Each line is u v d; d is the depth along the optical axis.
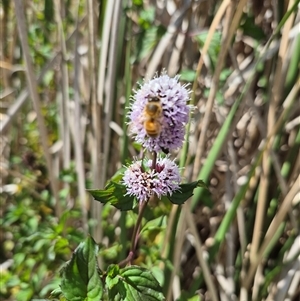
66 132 0.19
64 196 0.20
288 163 0.17
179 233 0.16
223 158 0.19
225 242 0.18
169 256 0.16
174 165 0.11
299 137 0.17
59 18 0.18
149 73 0.17
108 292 0.12
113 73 0.16
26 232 0.20
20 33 0.16
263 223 0.18
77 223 0.21
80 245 0.11
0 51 0.23
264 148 0.15
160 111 0.10
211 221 0.19
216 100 0.17
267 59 0.17
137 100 0.11
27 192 0.22
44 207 0.21
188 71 0.17
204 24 0.19
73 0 0.23
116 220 0.19
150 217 0.15
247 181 0.15
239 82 0.17
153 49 0.19
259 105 0.18
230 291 0.17
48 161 0.18
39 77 0.19
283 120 0.16
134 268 0.12
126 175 0.11
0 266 0.20
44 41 0.22
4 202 0.23
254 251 0.17
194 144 0.18
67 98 0.19
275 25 0.17
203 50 0.15
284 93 0.17
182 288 0.19
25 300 0.17
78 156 0.18
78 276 0.11
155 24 0.19
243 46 0.19
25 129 0.23
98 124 0.17
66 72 0.19
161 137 0.10
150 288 0.12
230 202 0.18
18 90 0.24
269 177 0.18
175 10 0.19
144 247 0.16
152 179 0.11
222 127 0.16
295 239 0.17
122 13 0.17
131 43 0.18
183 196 0.11
